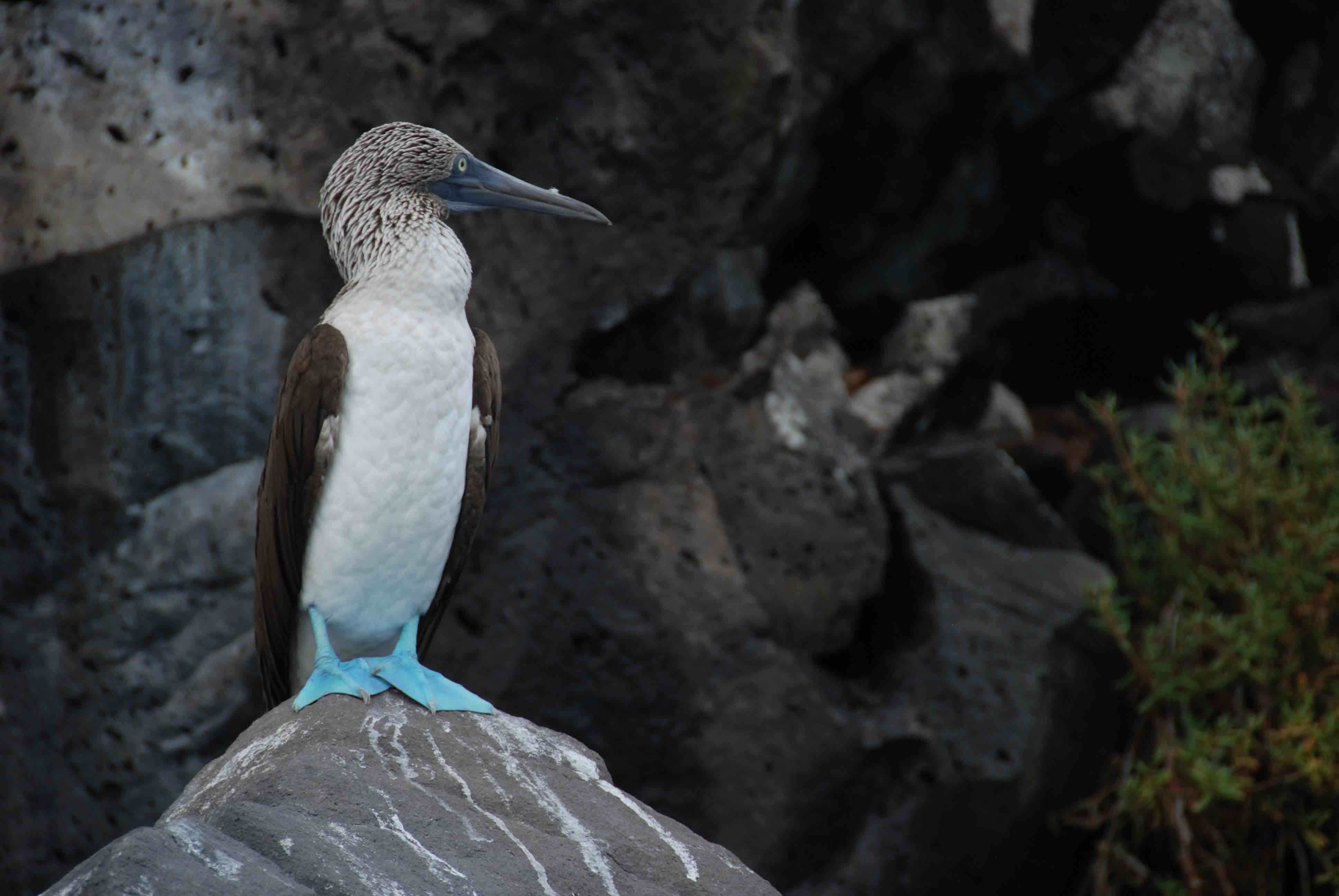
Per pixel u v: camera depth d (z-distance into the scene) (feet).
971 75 43.88
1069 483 46.88
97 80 35.35
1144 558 41.50
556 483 38.45
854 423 43.47
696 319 40.37
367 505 19.62
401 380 19.35
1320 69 50.29
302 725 17.66
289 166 35.76
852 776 38.32
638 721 37.91
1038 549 42.57
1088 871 40.09
